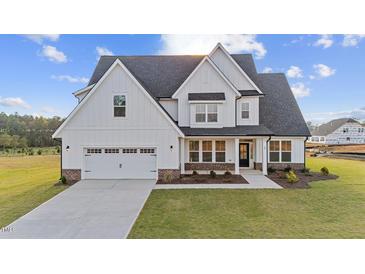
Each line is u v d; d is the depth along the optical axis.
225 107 17.97
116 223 8.36
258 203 10.64
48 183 15.34
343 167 23.05
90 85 18.73
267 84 21.50
